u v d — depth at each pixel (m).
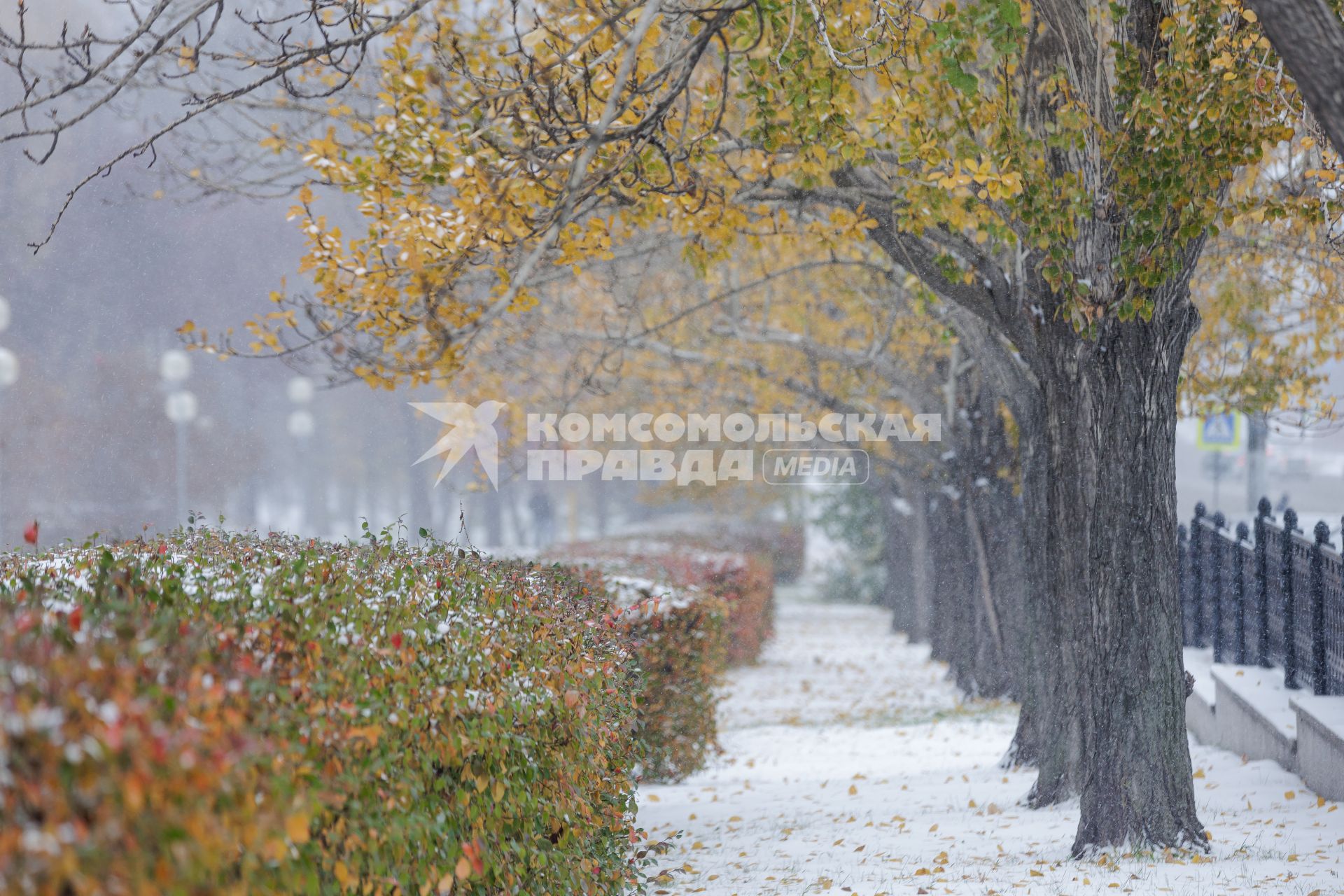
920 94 19.41
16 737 6.25
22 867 5.76
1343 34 10.62
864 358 38.78
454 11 22.19
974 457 42.28
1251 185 27.09
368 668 10.88
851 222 22.12
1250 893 16.03
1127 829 19.62
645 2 15.61
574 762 14.72
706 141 19.11
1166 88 18.03
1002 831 22.31
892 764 33.34
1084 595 20.55
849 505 101.50
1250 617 31.48
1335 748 21.70
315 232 19.52
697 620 31.66
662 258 41.97
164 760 6.41
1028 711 30.02
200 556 16.17
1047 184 19.27
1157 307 20.30
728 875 19.45
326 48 16.03
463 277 22.31
